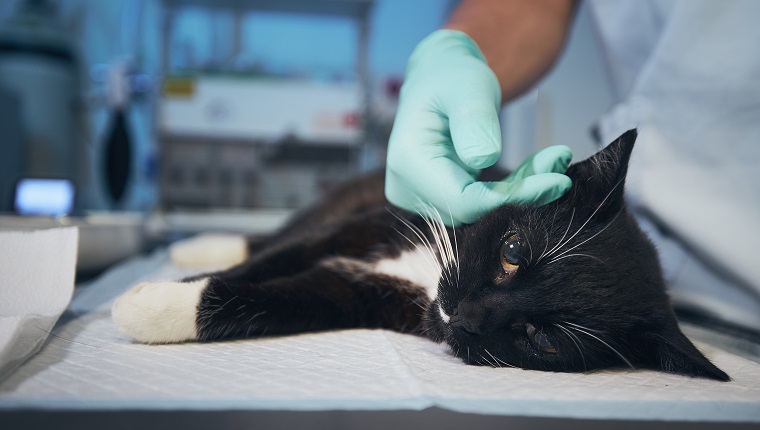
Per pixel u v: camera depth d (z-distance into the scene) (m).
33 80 0.87
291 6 0.98
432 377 0.31
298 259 0.49
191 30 1.04
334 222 0.54
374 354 0.35
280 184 0.94
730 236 0.49
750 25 0.50
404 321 0.47
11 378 0.28
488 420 0.26
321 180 0.94
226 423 0.25
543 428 0.26
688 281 0.54
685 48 0.52
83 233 0.52
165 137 0.91
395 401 0.27
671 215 0.51
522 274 0.40
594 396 0.29
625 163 0.41
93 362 0.31
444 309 0.42
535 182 0.41
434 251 0.47
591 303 0.39
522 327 0.39
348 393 0.27
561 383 0.32
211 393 0.27
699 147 0.51
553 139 0.82
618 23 0.61
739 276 0.49
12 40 0.86
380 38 1.10
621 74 0.63
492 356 0.39
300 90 0.92
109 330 0.39
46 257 0.35
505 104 0.61
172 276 0.55
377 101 1.01
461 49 0.49
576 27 0.81
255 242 0.70
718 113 0.50
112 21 1.01
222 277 0.44
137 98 0.94
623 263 0.41
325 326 0.44
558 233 0.41
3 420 0.24
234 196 0.93
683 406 0.28
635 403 0.28
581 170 0.43
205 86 0.90
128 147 0.91
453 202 0.43
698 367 0.34
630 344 0.39
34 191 0.62
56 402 0.25
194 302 0.38
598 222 0.42
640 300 0.40
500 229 0.42
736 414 0.28
